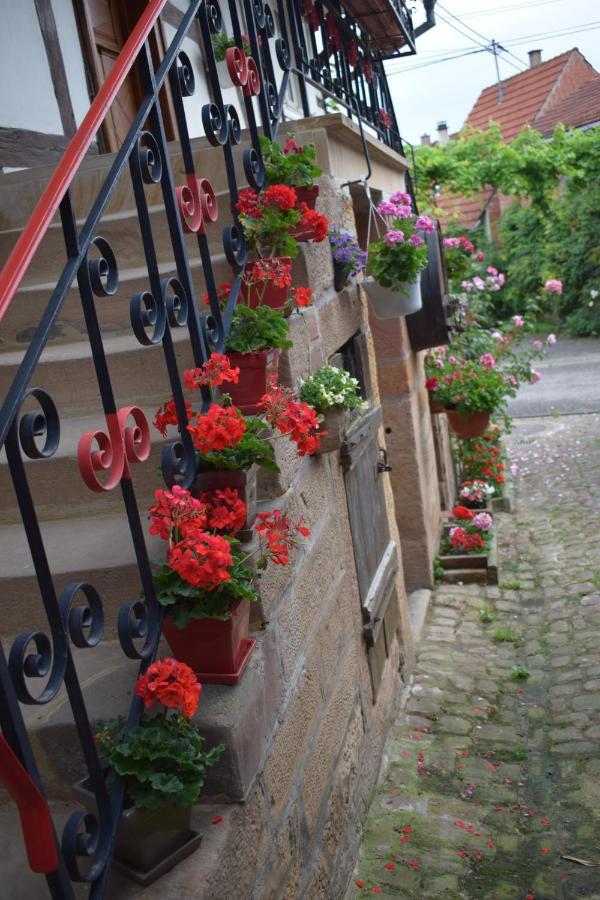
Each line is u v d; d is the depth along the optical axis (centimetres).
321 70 480
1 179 398
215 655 208
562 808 378
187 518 190
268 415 236
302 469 304
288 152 334
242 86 302
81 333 337
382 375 658
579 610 604
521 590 670
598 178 1898
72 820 160
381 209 431
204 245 253
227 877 190
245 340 256
